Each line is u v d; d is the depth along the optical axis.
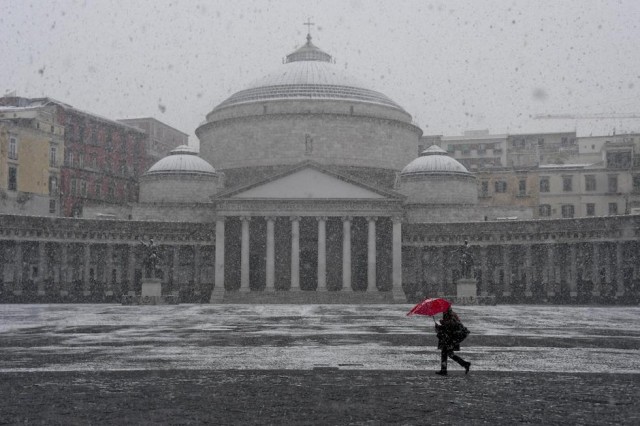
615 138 142.12
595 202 118.88
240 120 108.06
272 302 85.44
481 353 27.77
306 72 112.38
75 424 14.45
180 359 25.53
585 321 48.47
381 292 88.88
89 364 24.05
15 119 99.62
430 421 14.77
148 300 77.69
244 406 16.50
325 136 106.00
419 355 27.05
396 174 108.19
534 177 121.38
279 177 90.81
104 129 118.69
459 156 145.25
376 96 111.62
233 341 32.66
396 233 90.25
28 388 18.97
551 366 23.72
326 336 35.69
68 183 107.69
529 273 90.50
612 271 93.00
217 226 90.00
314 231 98.12
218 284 88.38
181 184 103.81
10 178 95.50
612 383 19.94
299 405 16.61
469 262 80.50
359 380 20.56
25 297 84.75
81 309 65.69
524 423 14.55
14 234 85.06
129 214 102.38
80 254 95.75
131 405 16.58
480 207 100.44
